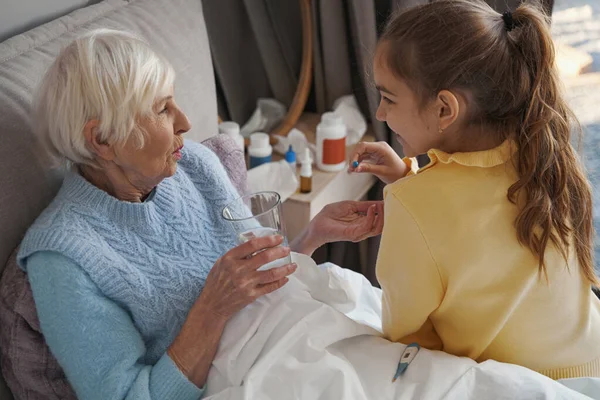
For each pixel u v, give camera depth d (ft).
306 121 7.24
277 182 5.92
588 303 3.81
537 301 3.62
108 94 3.51
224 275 3.59
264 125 7.06
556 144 3.43
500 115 3.45
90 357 3.51
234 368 3.69
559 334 3.74
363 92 7.14
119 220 3.82
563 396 3.50
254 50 7.25
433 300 3.60
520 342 3.76
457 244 3.41
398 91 3.53
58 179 4.06
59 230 3.57
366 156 4.51
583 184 3.62
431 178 3.48
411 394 3.58
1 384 3.85
